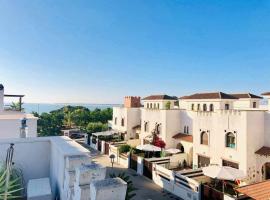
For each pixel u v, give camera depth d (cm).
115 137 4431
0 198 761
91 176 711
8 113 2534
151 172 2441
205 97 3203
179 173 2100
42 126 5834
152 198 1973
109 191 567
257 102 3688
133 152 3088
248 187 1399
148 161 2525
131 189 1537
